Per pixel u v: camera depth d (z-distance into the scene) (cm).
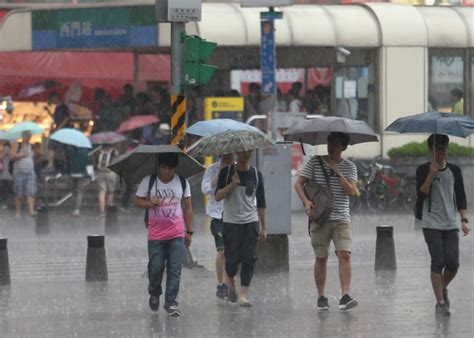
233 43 6356
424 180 2733
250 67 6750
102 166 5922
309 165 2842
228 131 2867
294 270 3716
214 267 3812
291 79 6969
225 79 6844
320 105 6638
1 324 2733
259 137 2856
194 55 3525
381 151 6606
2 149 6381
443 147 2731
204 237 4916
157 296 2877
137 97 6538
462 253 4181
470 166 6475
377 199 6147
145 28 6525
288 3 3984
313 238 2859
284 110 6488
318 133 2938
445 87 6862
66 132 5900
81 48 6775
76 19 6775
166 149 2781
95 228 5447
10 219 5906
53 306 3030
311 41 6531
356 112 6719
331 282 3428
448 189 2734
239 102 6091
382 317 2762
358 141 2939
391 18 6706
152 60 6900
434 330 2570
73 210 6219
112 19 6638
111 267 3903
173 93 3544
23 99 6725
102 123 6512
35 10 6900
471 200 6469
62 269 3884
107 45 6675
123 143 6303
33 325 2714
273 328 2617
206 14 6359
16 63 6719
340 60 6600
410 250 4294
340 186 2831
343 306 2855
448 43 6806
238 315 2822
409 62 6725
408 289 3266
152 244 2814
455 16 6862
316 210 2806
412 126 2709
